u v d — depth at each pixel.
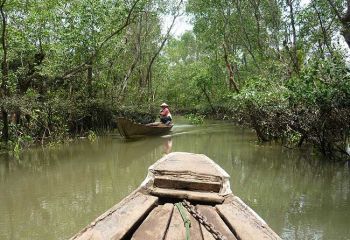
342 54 10.68
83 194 7.96
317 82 10.72
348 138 11.38
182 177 5.11
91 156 12.79
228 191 4.54
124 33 23.47
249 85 14.80
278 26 21.25
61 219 6.44
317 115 10.67
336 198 7.38
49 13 16.28
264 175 9.42
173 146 14.98
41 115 15.64
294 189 8.11
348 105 10.08
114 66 24.27
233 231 3.28
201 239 3.08
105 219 3.44
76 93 19.11
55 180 9.28
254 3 22.67
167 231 3.28
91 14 17.38
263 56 22.44
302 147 13.02
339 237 5.48
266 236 3.10
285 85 11.48
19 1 15.47
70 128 17.62
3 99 13.62
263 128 14.32
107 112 19.78
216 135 18.42
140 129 17.06
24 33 16.02
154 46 31.73
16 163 11.52
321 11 17.12
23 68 16.06
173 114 40.88
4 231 5.93
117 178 9.47
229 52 28.06
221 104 31.53
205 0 25.11
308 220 6.18
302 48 18.19
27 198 7.71
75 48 17.98
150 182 4.73
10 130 14.48
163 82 40.03
